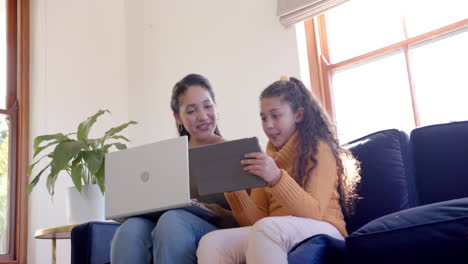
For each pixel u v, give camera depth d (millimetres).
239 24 3320
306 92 1843
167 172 1577
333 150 1728
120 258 1530
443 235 1277
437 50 2752
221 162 1530
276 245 1370
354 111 3004
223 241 1475
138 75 3865
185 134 2266
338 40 3121
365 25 3029
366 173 1935
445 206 1370
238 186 1520
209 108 2203
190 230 1531
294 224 1444
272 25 3154
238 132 3193
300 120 1783
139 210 1598
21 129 3393
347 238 1421
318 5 2910
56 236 2604
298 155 1690
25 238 3246
